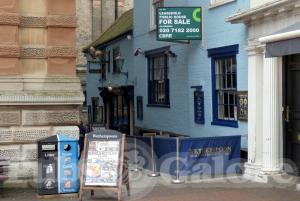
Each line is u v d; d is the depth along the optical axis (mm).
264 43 10297
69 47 11273
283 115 11789
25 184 10859
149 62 20656
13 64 10883
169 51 17750
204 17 15375
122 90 24000
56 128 11133
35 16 11156
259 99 12086
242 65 13227
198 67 15898
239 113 13281
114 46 26594
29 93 10906
